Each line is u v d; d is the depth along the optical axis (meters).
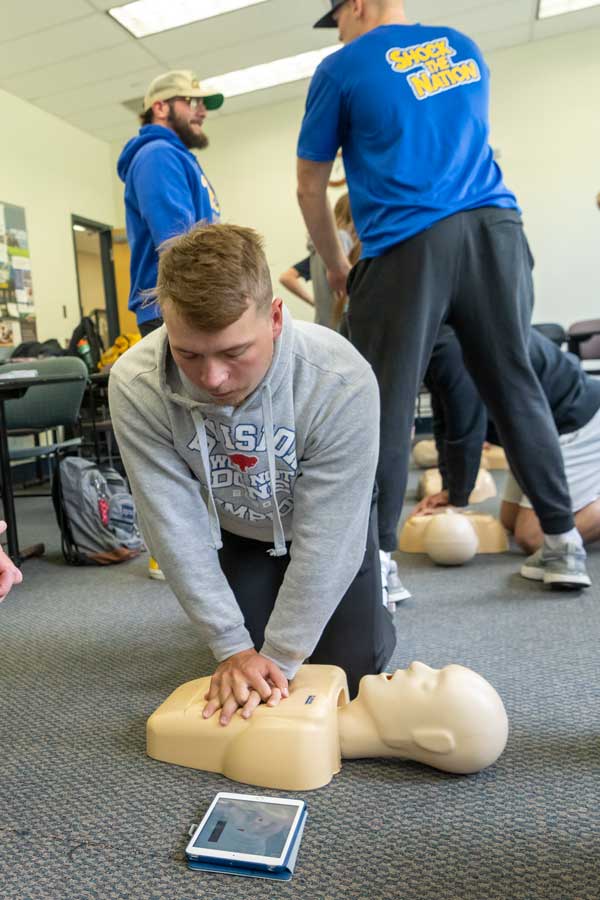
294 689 0.92
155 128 1.85
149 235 1.84
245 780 0.86
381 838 0.74
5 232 4.55
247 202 5.55
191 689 0.99
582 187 4.73
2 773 0.92
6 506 2.06
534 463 1.48
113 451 3.68
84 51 4.25
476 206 1.37
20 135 4.78
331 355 0.85
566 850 0.71
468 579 1.71
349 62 1.37
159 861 0.72
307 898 0.66
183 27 4.10
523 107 4.78
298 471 0.91
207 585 0.91
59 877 0.70
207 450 0.87
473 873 0.68
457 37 1.42
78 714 1.09
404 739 0.85
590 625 1.36
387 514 1.35
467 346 1.45
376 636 1.05
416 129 1.35
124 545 2.12
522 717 1.00
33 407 2.64
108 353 3.83
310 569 0.88
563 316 4.87
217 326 0.66
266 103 5.34
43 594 1.82
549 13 4.37
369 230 1.39
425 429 5.04
